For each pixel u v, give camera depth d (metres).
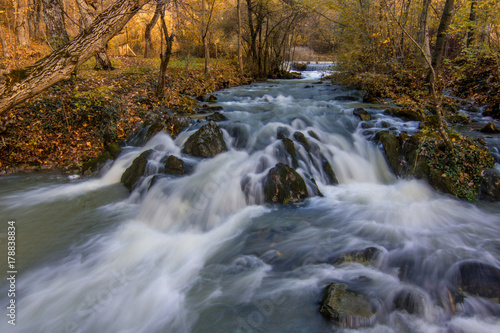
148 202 5.56
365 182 6.80
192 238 4.79
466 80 13.46
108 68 14.88
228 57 27.44
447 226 4.87
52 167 7.53
